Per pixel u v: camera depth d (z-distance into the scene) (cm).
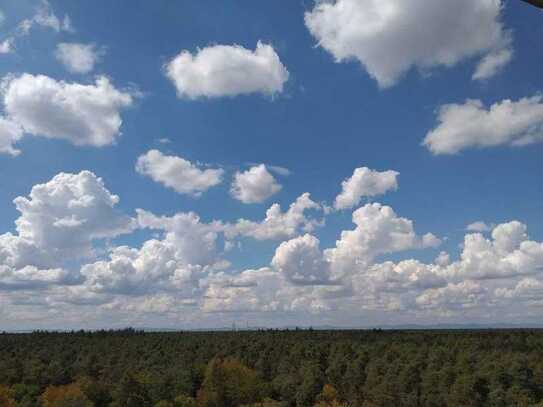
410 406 16538
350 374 19512
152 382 18175
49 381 19588
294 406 18575
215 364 19700
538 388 16775
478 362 19138
